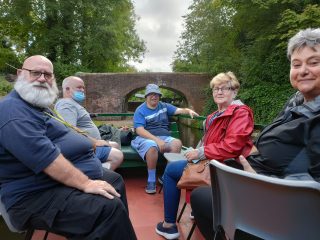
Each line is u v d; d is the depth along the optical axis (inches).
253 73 569.9
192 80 746.8
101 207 65.8
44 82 80.6
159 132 169.3
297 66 67.7
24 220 69.5
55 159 69.1
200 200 73.2
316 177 56.7
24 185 70.1
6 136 68.2
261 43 563.2
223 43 718.5
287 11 450.6
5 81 733.9
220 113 106.0
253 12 553.3
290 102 75.5
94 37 965.8
